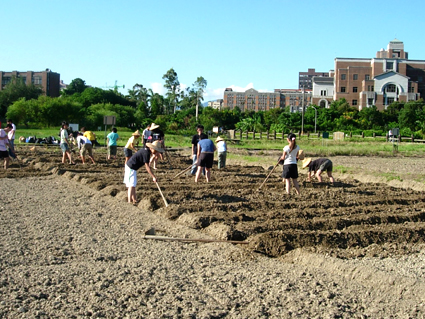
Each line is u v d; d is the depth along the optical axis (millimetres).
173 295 5539
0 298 5203
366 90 92250
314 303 5457
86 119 71750
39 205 10484
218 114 89375
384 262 7246
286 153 12297
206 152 13797
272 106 178250
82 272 6191
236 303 5395
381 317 5203
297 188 12484
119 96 117625
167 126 74188
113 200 11305
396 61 93188
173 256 7164
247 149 37344
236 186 13523
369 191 13672
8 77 122250
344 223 9336
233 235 8312
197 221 9117
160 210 10141
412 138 47562
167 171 17578
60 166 17797
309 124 76375
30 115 67438
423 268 6941
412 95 91500
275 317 5090
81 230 8422
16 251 6961
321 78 102250
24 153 24875
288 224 9016
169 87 121125
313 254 7285
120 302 5270
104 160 21516
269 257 7484
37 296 5320
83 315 4898
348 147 37250
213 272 6484
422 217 10227
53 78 123438
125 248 7480
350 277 6527
